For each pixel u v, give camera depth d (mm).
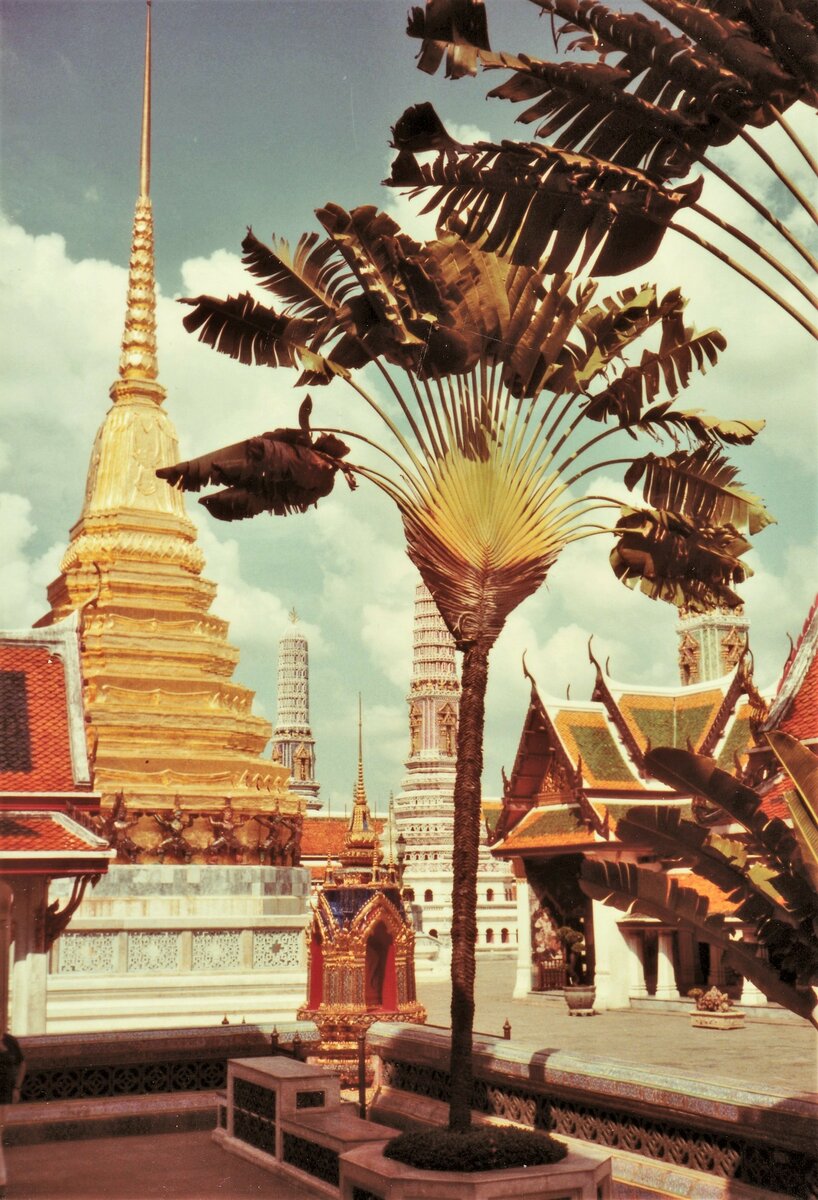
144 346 52562
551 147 9383
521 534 12625
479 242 11516
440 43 9602
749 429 13578
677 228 9766
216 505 13438
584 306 13211
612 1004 36719
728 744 38875
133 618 47438
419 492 12773
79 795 21672
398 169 10141
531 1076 14508
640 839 10453
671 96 9578
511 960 67875
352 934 19422
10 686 23344
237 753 45719
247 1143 15156
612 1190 11789
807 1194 10898
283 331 13406
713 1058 24312
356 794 21328
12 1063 10961
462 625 12500
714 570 14664
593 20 9180
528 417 12844
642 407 13812
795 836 10281
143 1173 14156
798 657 28047
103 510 49094
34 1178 13844
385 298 11992
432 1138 11375
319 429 13203
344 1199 11719
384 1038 18156
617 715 40562
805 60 8852
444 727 78500
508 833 41875
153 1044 17391
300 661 108812
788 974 10438
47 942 20969
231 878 42000
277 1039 18203
